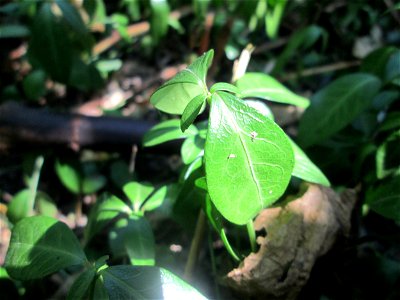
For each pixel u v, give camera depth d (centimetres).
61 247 14
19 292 19
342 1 34
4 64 31
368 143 19
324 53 33
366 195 17
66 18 23
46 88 29
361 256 20
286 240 15
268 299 15
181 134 15
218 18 30
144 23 32
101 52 31
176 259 20
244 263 15
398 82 20
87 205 25
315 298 17
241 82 16
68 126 22
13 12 29
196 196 16
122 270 12
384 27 34
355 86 19
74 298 12
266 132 10
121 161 24
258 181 10
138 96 30
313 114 19
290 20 34
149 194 17
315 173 15
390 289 17
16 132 22
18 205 21
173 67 32
